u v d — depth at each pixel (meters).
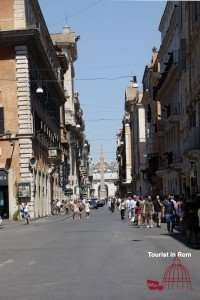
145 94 119.25
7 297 14.02
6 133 61.12
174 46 74.56
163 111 88.12
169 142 81.81
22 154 61.09
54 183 87.88
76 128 147.88
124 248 27.41
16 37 60.72
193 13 56.75
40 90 63.66
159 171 86.12
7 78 61.53
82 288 15.05
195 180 57.16
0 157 61.31
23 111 61.22
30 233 42.34
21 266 20.78
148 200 47.12
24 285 15.97
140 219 48.94
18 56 61.34
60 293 14.34
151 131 108.00
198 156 52.75
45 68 77.50
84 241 32.59
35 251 27.05
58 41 139.88
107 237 35.44
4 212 61.50
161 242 30.67
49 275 17.95
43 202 73.50
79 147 168.62
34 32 60.62
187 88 62.44
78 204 72.56
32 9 69.56
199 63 53.88
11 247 29.88
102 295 13.85
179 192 72.38
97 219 67.69
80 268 19.56
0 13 61.91
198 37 53.78
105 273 18.06
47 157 80.25
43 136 74.38
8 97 61.53
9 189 61.09
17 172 61.19
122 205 64.31
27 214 56.56
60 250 27.14
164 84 81.44
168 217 38.97
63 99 107.62
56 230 45.22
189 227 29.70
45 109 78.56
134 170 158.75
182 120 67.19
